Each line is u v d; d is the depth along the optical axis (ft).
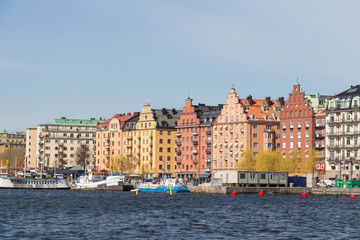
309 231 331.16
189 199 599.57
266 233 321.52
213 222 370.94
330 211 453.17
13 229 330.13
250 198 618.44
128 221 375.66
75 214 423.23
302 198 618.85
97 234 314.14
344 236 313.94
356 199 604.08
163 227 344.28
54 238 300.20
